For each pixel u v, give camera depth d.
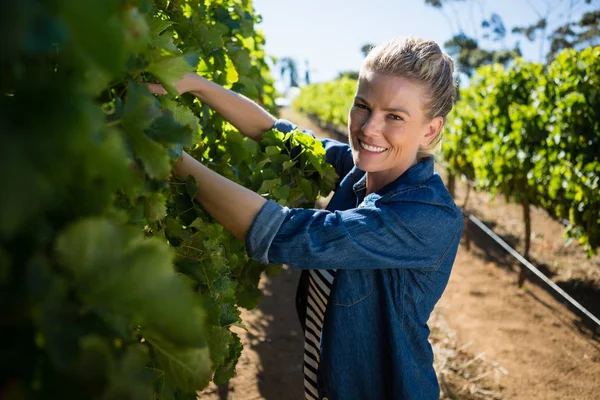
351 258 1.44
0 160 0.40
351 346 1.64
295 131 1.90
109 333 0.55
